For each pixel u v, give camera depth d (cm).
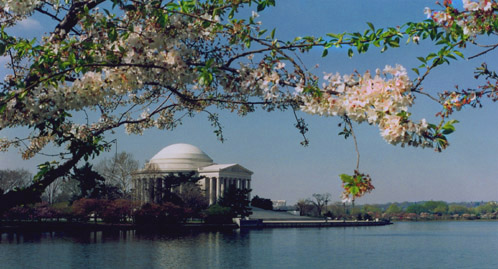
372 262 6316
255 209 19338
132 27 896
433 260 6638
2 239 8012
